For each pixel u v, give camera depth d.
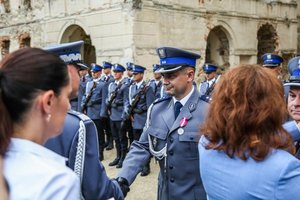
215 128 1.45
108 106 7.04
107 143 7.91
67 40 13.48
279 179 1.28
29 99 1.08
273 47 16.27
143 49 11.12
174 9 11.91
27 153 1.05
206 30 13.09
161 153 2.47
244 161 1.38
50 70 1.14
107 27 11.66
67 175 1.03
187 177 2.38
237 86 1.41
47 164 1.04
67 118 1.69
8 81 1.06
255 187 1.32
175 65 2.43
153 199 4.95
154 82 7.79
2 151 1.03
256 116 1.35
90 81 7.80
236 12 14.21
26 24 14.84
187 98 2.50
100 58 12.04
